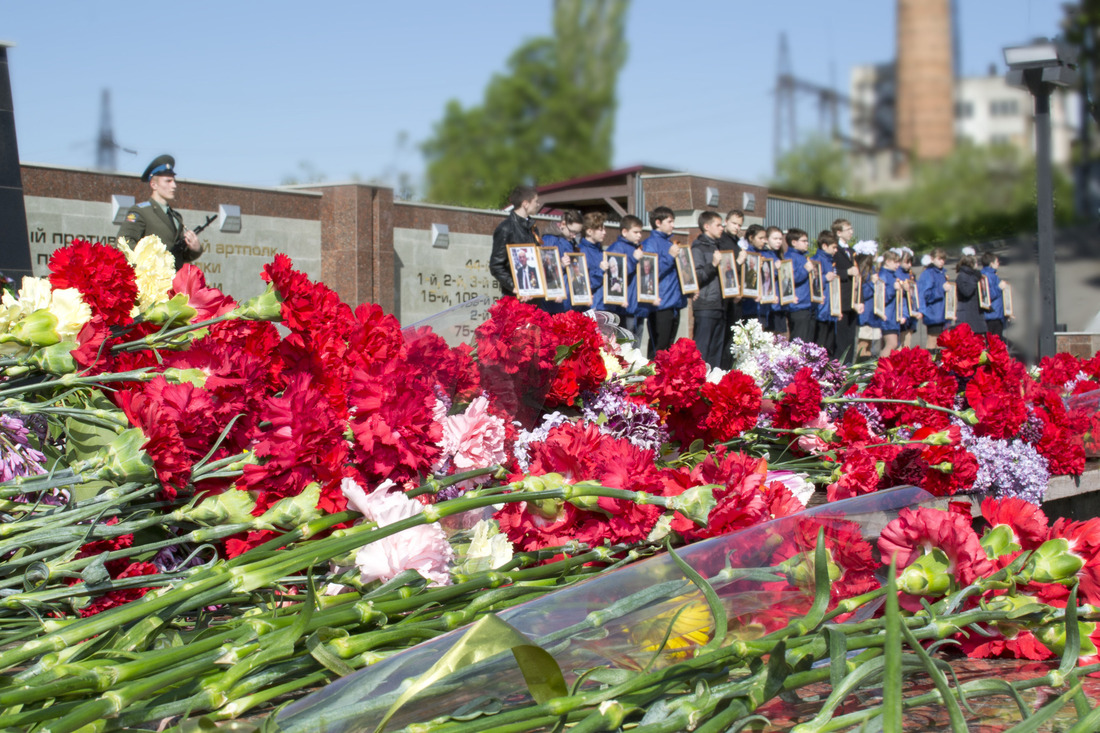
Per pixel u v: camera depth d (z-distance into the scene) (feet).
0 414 7.09
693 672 4.59
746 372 17.12
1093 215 48.75
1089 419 19.27
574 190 72.28
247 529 5.97
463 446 7.72
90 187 34.55
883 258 57.00
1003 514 6.44
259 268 41.09
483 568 6.72
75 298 7.33
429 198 79.41
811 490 9.20
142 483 6.16
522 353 9.80
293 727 3.96
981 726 4.93
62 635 4.55
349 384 7.15
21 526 5.98
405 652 4.44
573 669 4.72
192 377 6.84
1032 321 57.82
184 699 4.30
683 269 40.42
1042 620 6.00
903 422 16.93
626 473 6.92
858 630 5.23
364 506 5.94
